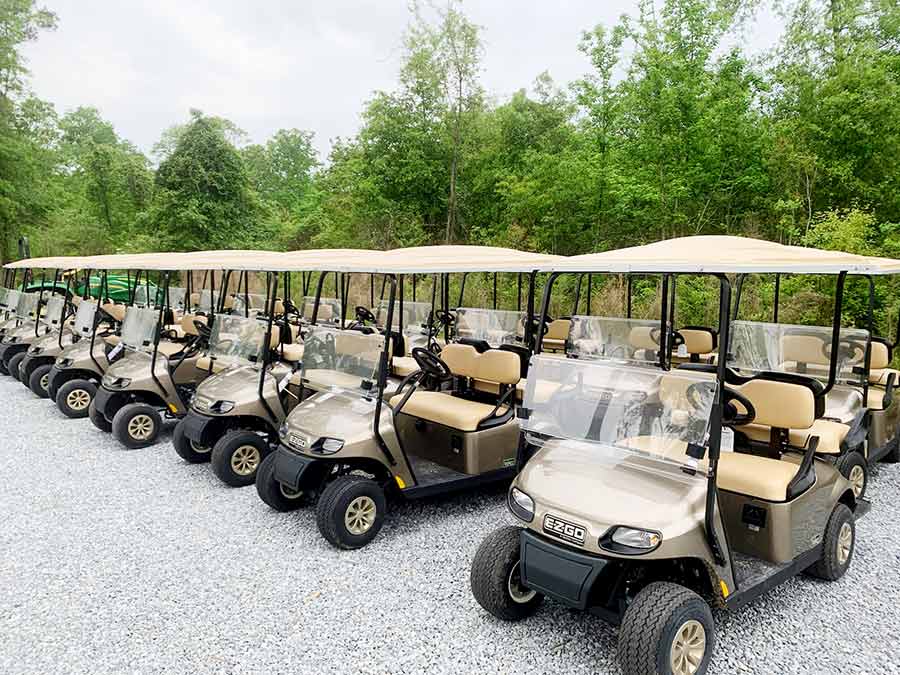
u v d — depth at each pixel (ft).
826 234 26.66
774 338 16.42
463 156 57.88
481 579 9.12
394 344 17.70
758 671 8.28
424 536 12.68
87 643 9.05
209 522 13.32
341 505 11.69
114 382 18.47
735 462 10.15
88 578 10.93
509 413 14.02
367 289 45.09
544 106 56.95
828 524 10.36
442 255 15.38
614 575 8.26
